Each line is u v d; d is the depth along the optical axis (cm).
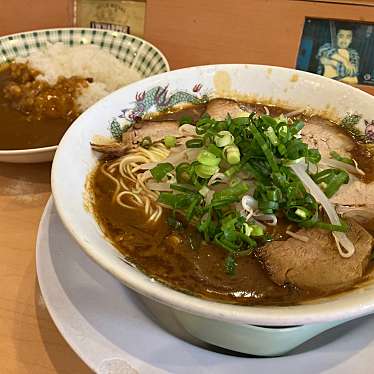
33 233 24
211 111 27
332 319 15
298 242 20
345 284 19
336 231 20
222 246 20
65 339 18
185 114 28
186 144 23
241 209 21
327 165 23
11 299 22
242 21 32
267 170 21
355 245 20
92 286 20
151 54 32
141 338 18
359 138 26
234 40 32
